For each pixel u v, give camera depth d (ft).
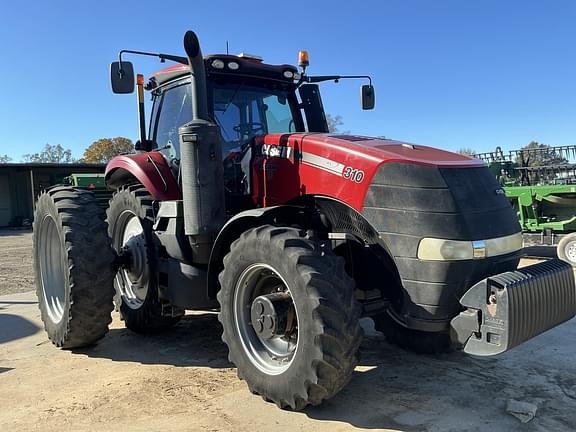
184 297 13.29
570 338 15.05
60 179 82.43
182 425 9.96
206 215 12.31
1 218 80.38
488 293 9.37
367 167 10.78
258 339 10.98
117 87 13.96
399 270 10.33
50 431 9.87
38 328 17.29
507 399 10.94
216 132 12.46
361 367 12.85
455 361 13.24
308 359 9.46
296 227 11.69
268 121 15.24
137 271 15.58
